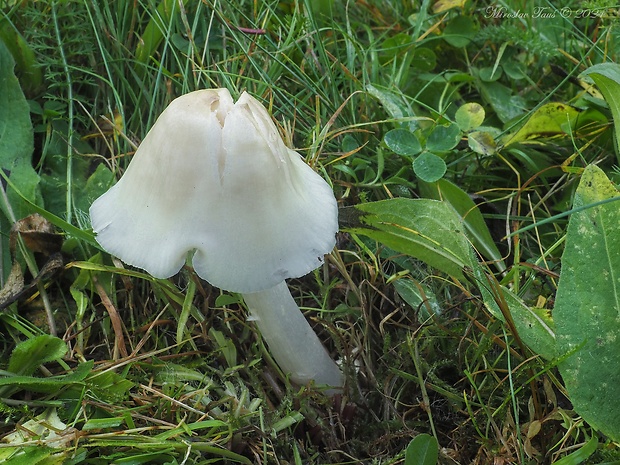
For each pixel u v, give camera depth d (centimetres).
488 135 23
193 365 19
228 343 20
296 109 23
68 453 16
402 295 21
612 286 15
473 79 26
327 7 27
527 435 17
